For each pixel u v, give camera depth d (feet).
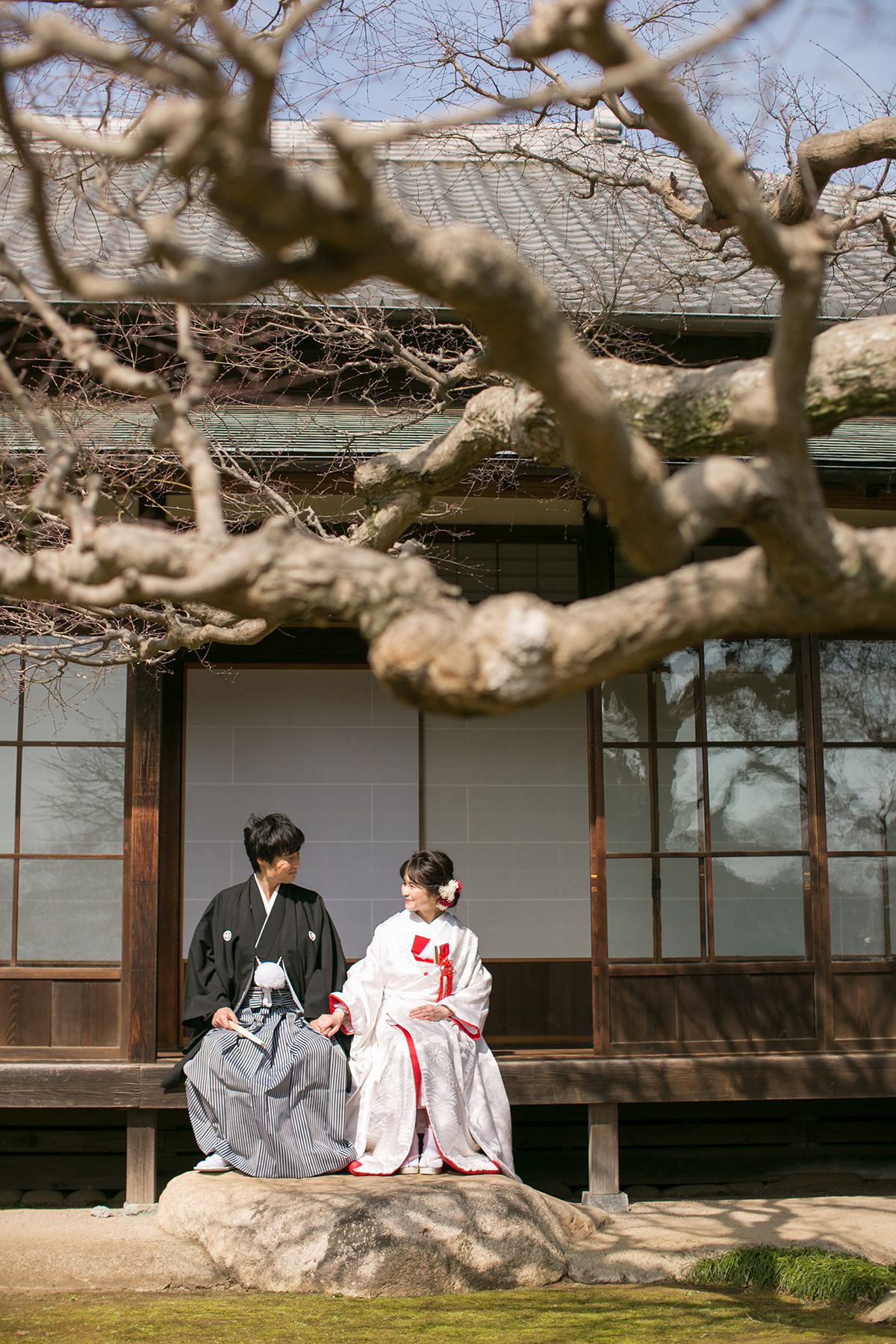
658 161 22.08
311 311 15.84
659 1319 11.94
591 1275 13.93
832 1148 19.04
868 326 8.02
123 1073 16.26
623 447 4.21
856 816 18.74
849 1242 14.94
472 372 13.30
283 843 16.14
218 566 5.13
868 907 18.57
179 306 6.89
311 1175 15.30
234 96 10.67
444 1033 16.06
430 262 3.84
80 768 17.70
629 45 5.78
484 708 4.93
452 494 17.65
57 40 4.33
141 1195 16.34
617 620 4.84
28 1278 13.46
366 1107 15.85
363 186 3.71
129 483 14.48
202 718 19.72
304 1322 11.80
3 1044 16.71
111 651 16.97
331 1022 16.05
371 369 17.10
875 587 4.95
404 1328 11.54
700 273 21.15
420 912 16.93
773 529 4.67
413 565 5.11
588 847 20.20
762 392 4.76
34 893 17.46
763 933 18.24
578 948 20.12
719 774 18.56
